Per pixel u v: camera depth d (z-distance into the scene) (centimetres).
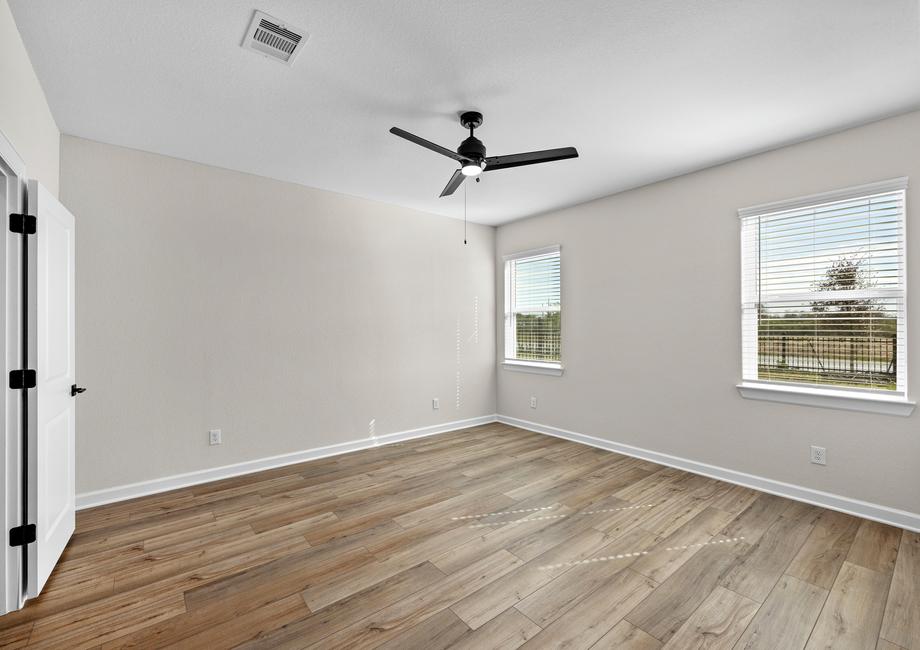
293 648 161
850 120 263
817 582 201
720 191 334
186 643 164
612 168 342
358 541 241
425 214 473
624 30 185
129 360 302
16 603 182
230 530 254
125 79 221
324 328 396
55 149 265
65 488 229
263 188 362
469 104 246
